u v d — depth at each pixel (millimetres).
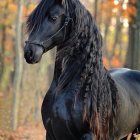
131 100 9281
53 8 7957
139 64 21719
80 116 8023
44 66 24688
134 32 21906
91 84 8023
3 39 37219
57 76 8305
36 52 7797
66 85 8180
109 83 8414
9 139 16812
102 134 8094
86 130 8102
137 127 9828
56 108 8156
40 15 7910
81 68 8109
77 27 8031
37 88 24141
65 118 8094
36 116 22906
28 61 7852
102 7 35969
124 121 8898
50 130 8367
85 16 8109
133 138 10016
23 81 25000
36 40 7840
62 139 8281
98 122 7984
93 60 8062
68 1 8070
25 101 23781
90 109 8000
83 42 8086
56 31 7973
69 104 8086
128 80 9734
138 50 21781
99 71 8102
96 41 8156
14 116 19031
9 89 33875
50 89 8383
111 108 8289
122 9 24016
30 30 7926
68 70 8156
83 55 8086
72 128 8117
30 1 25078
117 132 8758
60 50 8180
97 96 8039
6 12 33969
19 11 19438
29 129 19922
